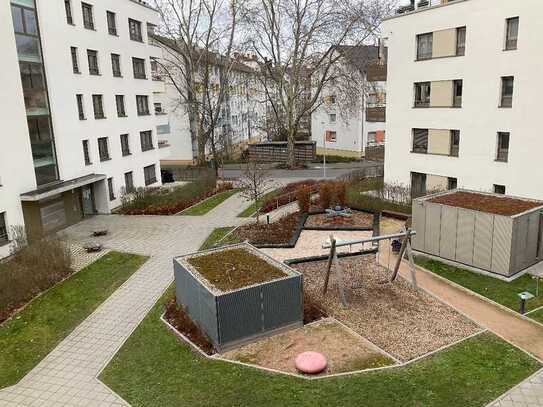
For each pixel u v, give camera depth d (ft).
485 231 48.83
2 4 62.54
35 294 49.85
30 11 69.00
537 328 38.17
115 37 92.38
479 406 28.91
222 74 146.00
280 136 182.29
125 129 97.04
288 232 68.44
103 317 44.19
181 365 34.96
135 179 101.76
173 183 121.90
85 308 46.26
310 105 136.05
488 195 56.75
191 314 41.81
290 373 33.01
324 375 32.65
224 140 182.60
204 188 102.94
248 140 218.38
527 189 73.00
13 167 64.69
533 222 49.14
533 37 68.18
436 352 35.12
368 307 43.21
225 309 35.78
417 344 36.45
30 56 69.10
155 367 35.06
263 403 29.86
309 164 154.61
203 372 33.76
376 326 39.63
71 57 78.28
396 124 91.25
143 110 105.81
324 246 43.21
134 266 58.03
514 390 30.35
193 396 31.09
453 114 81.30
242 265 42.37
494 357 34.14
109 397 31.99
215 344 36.65
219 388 31.73
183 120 158.81
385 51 112.88
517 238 47.39
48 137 73.67
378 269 52.47
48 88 72.95
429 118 85.40
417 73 85.61
